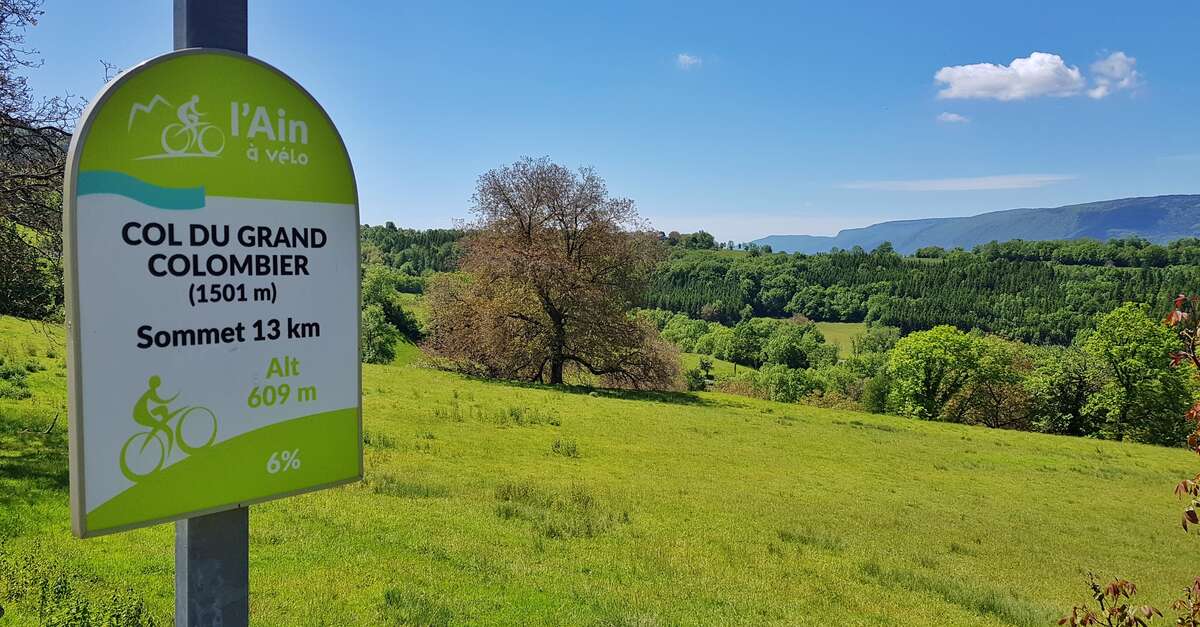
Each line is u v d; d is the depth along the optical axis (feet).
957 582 43.39
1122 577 53.47
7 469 39.68
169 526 33.63
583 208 155.02
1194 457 128.77
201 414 12.89
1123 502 86.63
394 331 244.42
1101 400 186.60
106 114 11.54
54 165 43.91
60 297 47.01
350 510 40.98
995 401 205.05
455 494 49.49
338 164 14.75
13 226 43.62
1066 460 112.57
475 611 27.81
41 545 28.12
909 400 210.79
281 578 28.78
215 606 13.48
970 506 75.51
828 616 33.63
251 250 13.47
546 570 34.71
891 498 74.54
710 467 78.69
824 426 121.90
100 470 11.65
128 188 11.84
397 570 31.42
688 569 38.34
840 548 49.57
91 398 11.51
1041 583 48.91
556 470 66.59
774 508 60.85
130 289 11.91
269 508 39.52
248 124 13.34
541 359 158.92
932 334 206.90
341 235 14.87
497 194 156.35
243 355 13.43
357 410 15.26
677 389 171.22
